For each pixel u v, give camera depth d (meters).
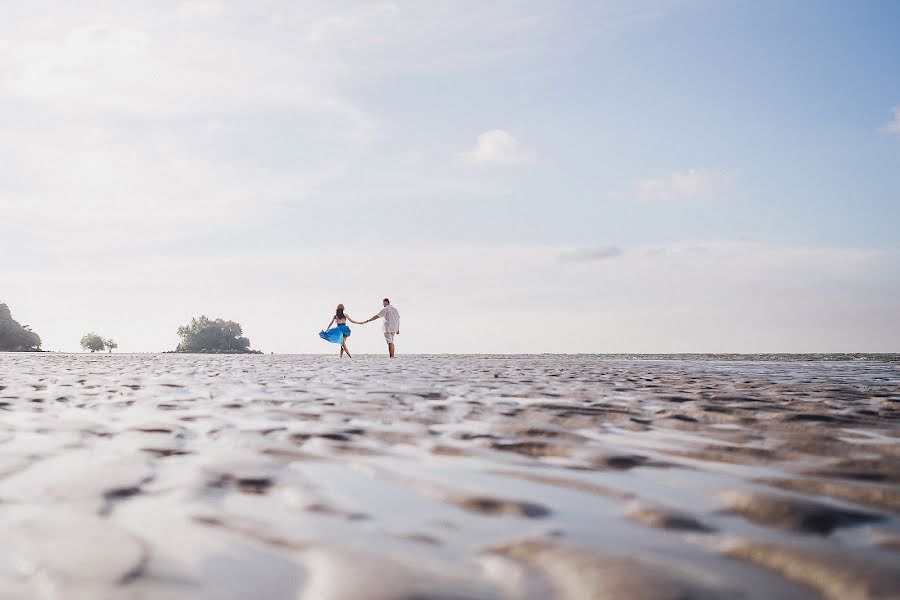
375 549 1.45
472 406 4.36
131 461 2.40
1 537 1.50
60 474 2.16
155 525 1.61
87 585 1.22
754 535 1.56
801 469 2.33
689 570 1.32
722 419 3.69
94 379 7.29
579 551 1.43
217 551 1.43
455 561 1.38
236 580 1.26
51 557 1.37
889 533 1.57
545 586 1.24
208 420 3.59
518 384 6.57
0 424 3.38
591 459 2.52
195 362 14.99
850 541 1.51
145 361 15.88
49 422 3.47
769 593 1.21
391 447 2.76
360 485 2.08
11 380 7.11
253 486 2.05
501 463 2.45
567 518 1.72
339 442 2.86
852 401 4.77
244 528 1.60
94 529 1.57
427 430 3.24
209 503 1.83
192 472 2.22
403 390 5.70
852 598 1.19
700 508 1.82
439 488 2.04
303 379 7.39
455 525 1.65
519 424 3.46
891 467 2.35
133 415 3.81
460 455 2.60
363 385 6.36
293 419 3.66
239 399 4.83
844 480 2.14
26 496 1.88
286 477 2.17
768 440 2.98
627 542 1.51
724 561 1.38
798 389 6.00
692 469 2.35
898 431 3.26
